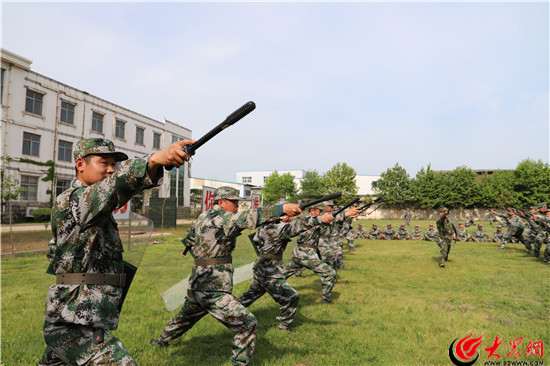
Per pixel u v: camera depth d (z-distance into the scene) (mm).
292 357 3744
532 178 43031
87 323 1862
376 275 8586
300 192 56438
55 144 23344
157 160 1607
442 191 47438
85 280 1934
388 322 5070
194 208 36156
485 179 47094
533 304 6102
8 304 5055
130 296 6105
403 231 19391
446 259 11195
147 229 4758
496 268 9750
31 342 3637
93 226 1888
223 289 3256
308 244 6082
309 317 5176
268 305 5727
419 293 6883
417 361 3773
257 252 4574
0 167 19875
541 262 10977
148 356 3686
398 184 50250
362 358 3801
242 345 3125
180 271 5039
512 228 14234
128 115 29297
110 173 2055
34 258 9805
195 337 4242
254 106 1658
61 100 23906
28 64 21625
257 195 14211
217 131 1672
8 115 20531
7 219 20484
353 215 5277
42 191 22578
